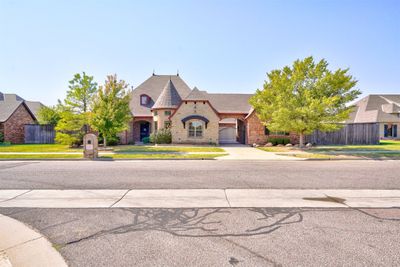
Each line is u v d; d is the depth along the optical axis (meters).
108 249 3.73
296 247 3.76
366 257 3.46
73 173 9.88
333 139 24.55
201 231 4.38
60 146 22.20
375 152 16.64
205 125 23.77
